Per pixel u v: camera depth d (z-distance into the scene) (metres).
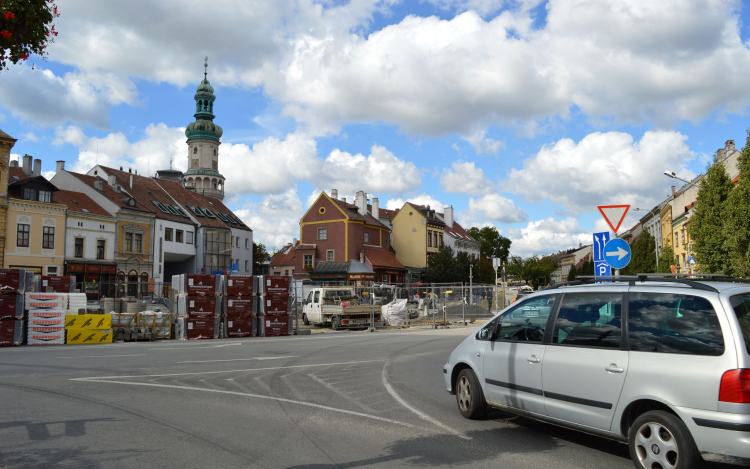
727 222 22.17
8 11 5.21
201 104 107.38
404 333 24.17
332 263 57.16
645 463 4.88
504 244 98.44
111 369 11.52
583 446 6.07
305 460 5.50
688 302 4.95
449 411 7.80
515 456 5.69
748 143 21.91
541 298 6.47
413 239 68.62
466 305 30.94
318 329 27.28
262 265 89.38
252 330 22.56
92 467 5.20
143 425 6.81
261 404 8.16
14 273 17.81
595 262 10.16
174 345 17.75
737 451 4.32
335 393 9.08
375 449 5.90
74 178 50.53
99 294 26.94
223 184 107.50
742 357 4.43
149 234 52.72
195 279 21.25
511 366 6.53
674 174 30.92
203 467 5.23
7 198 41.34
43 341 18.12
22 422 6.92
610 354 5.34
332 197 62.91
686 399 4.63
